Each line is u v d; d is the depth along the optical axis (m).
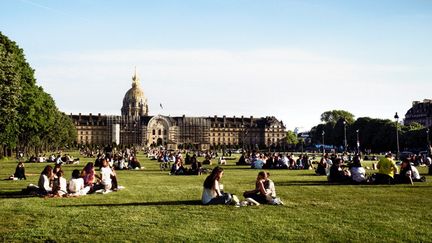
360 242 15.14
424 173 50.19
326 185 34.56
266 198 23.69
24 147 117.94
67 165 76.44
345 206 22.81
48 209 21.80
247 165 76.06
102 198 26.38
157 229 17.09
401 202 24.25
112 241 15.31
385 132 188.25
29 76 81.62
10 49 73.88
